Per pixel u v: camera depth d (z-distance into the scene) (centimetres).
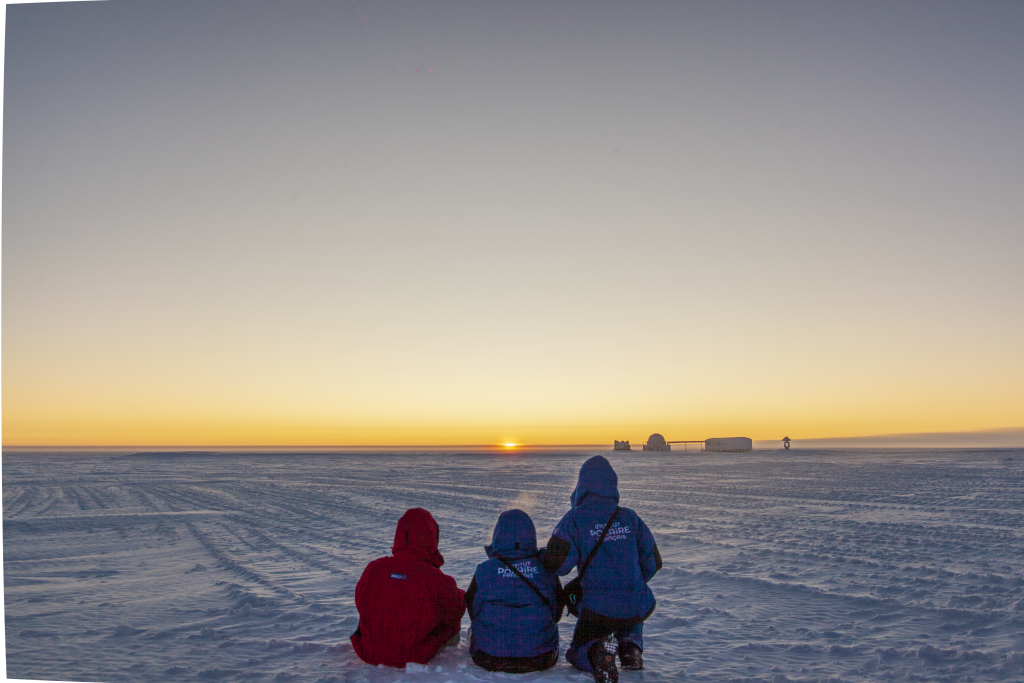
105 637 582
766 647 550
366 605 497
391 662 483
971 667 492
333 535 1277
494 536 501
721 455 7231
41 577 890
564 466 4884
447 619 507
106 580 867
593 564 472
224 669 481
